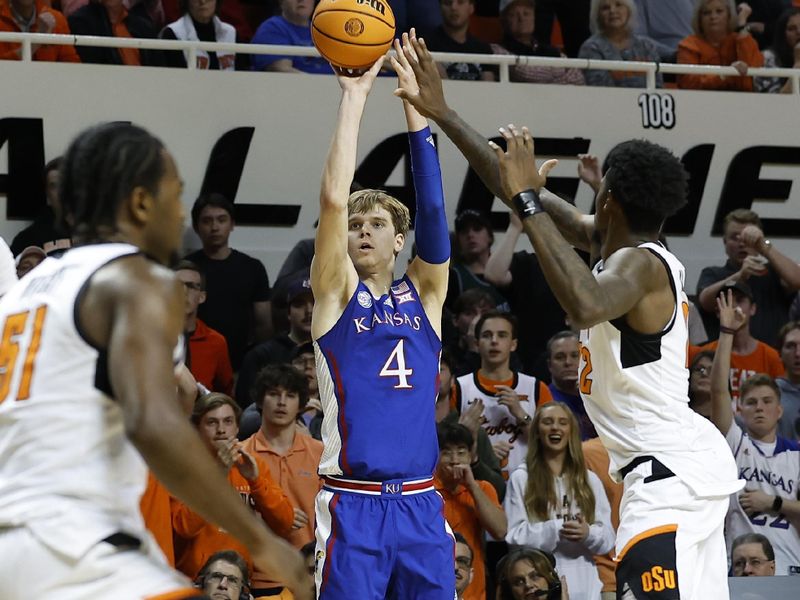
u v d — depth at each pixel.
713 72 20.28
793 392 17.39
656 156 8.45
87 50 18.58
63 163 5.36
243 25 21.50
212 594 11.23
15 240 16.98
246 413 14.77
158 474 4.77
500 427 15.49
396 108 19.17
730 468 8.35
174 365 5.08
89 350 4.99
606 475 14.38
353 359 8.62
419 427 8.70
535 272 18.66
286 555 5.01
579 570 13.55
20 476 4.94
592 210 20.11
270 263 18.66
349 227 8.94
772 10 24.19
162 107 18.38
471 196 19.45
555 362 16.14
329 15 9.16
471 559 12.63
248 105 18.75
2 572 4.84
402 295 8.96
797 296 19.16
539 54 21.30
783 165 20.89
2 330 5.17
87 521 4.90
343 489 8.59
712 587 8.16
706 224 20.62
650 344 8.23
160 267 5.13
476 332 15.95
